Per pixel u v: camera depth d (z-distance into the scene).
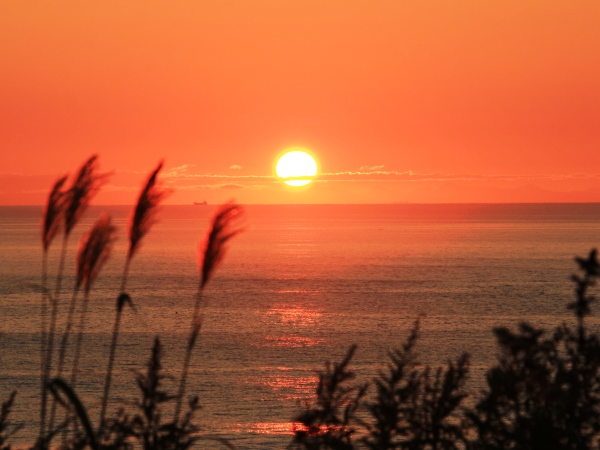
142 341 132.38
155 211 15.25
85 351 121.94
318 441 15.77
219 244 15.04
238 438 73.75
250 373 106.94
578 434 13.59
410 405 16.00
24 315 163.75
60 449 15.59
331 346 129.00
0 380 99.44
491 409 14.30
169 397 15.98
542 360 14.05
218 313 169.88
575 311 13.27
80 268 15.56
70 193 15.17
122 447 16.00
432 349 124.12
